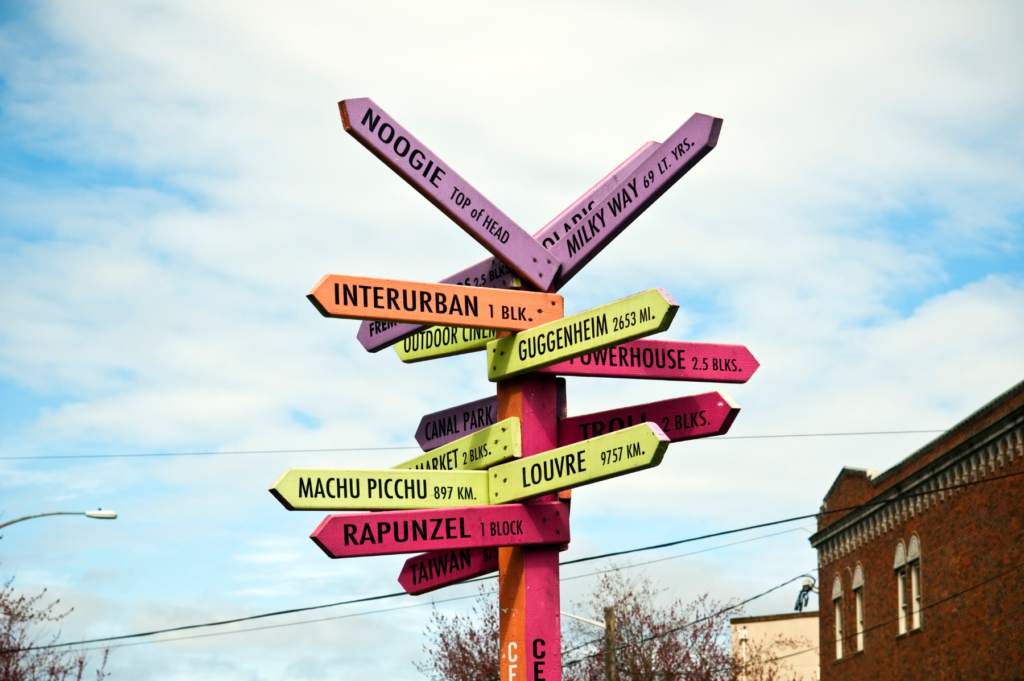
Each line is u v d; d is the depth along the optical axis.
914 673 29.17
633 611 38.09
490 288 6.42
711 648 37.88
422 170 6.26
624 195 6.58
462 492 6.25
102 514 20.27
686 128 6.44
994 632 25.30
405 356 7.18
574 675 37.41
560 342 6.12
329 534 5.78
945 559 27.83
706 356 6.55
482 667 33.94
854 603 33.50
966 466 26.92
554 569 6.19
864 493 32.72
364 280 6.02
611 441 5.80
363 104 6.13
